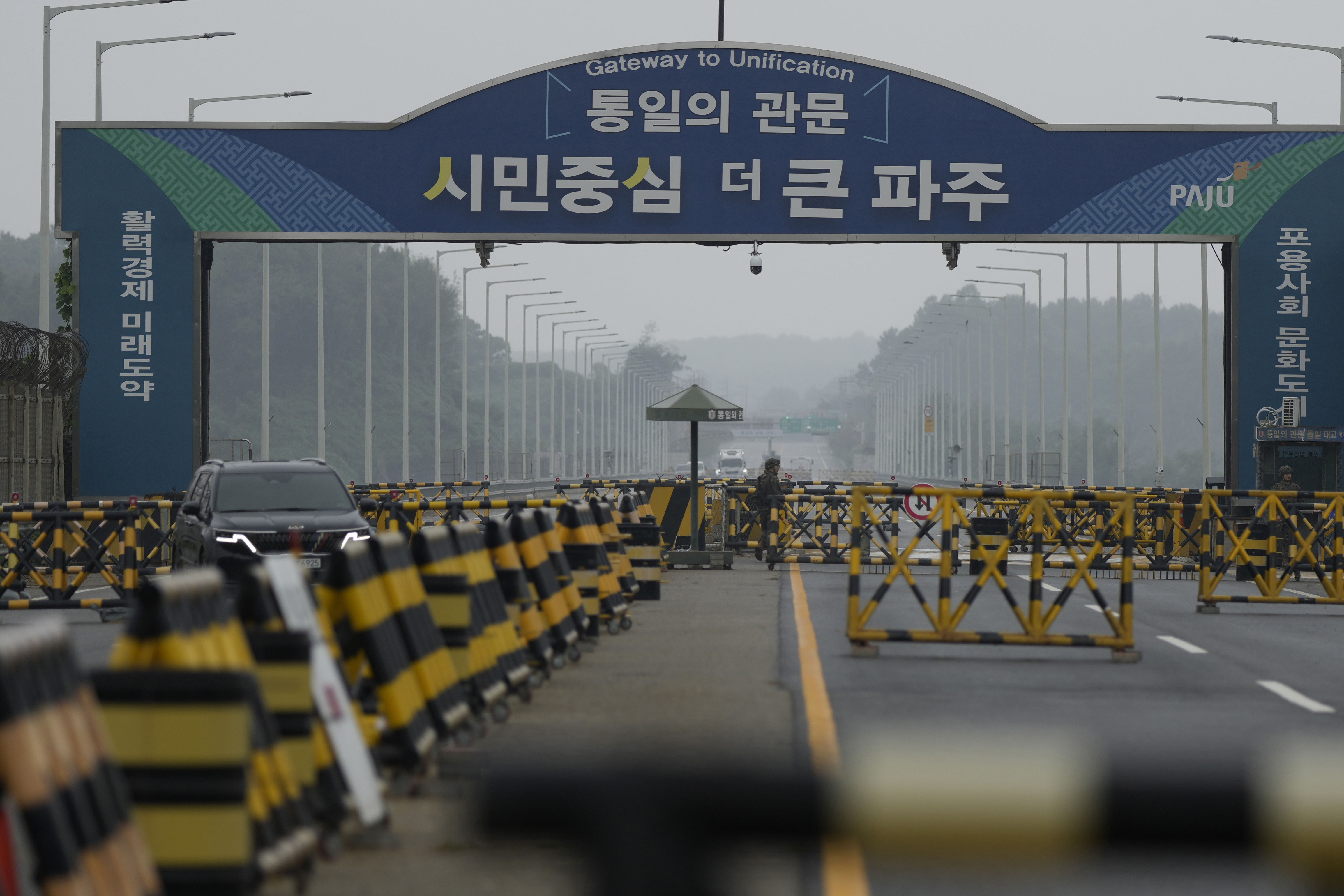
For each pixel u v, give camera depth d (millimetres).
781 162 108438
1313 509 76125
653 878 3338
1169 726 37906
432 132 109312
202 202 109688
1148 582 98312
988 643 53969
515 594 45219
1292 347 109250
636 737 3986
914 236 108500
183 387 109188
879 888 21375
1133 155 108750
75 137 110000
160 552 99375
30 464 108062
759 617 67750
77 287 109625
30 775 13578
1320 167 109000
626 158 108625
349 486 147250
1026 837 2945
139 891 15852
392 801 28906
